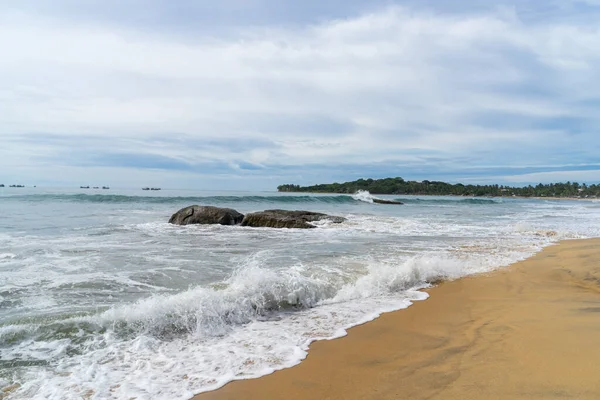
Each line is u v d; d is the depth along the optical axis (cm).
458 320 549
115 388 357
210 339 483
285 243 1255
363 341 475
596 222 2248
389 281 745
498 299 656
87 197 3334
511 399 315
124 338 469
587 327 483
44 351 427
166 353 438
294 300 629
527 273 861
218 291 604
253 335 498
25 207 2508
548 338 448
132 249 1057
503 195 12694
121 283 693
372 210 3136
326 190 11044
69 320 486
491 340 457
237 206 3412
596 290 707
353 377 379
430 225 1927
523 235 1563
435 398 327
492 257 1048
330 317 570
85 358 417
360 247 1172
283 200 3978
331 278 747
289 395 347
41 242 1125
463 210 3344
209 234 1477
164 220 1942
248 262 912
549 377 349
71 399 336
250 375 387
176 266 847
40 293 623
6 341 441
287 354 438
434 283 775
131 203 3209
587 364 371
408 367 396
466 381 354
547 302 624
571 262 948
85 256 930
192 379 378
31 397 338
